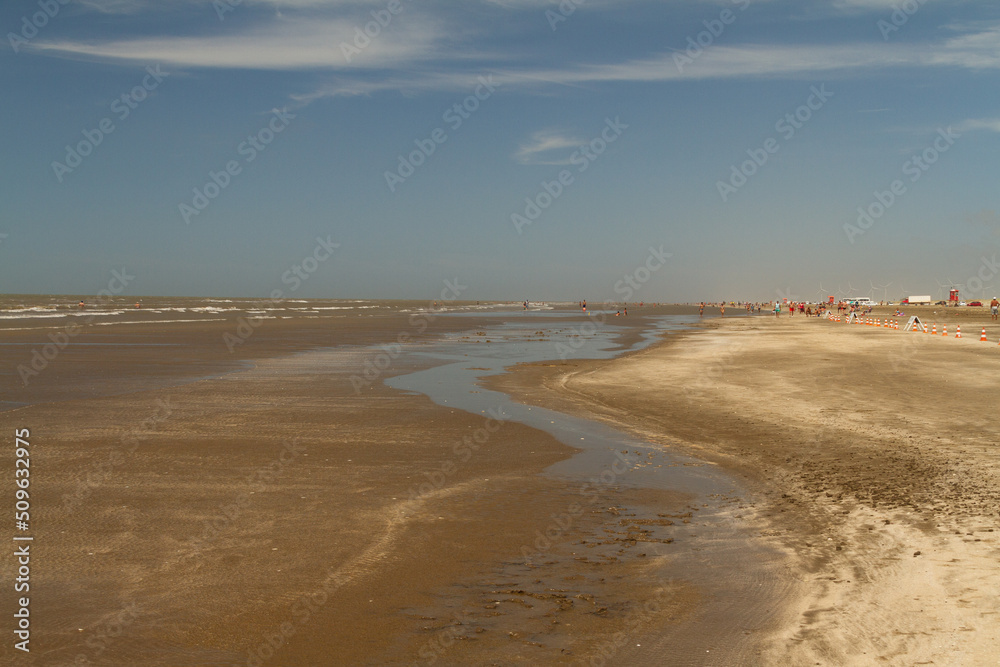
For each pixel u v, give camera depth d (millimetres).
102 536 8641
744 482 11742
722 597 6984
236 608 6680
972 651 5605
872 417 17094
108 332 50812
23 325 58844
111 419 16828
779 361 31016
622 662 5707
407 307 175625
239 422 16672
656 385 23969
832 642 5922
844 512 9719
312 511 9859
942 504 9828
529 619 6531
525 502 10516
